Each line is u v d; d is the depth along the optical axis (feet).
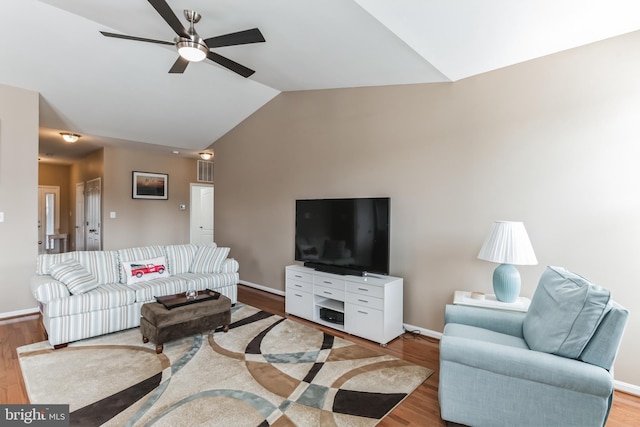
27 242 12.17
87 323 9.85
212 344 9.75
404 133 11.23
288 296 12.80
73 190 27.35
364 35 8.13
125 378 7.74
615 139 7.53
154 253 13.25
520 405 5.54
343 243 11.71
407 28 7.23
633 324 7.38
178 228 24.21
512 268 8.05
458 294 9.07
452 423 6.15
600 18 6.70
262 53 10.19
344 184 13.02
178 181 24.20
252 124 17.17
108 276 11.83
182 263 13.83
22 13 9.31
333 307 11.44
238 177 18.12
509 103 9.02
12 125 11.85
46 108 13.83
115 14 9.05
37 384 7.43
